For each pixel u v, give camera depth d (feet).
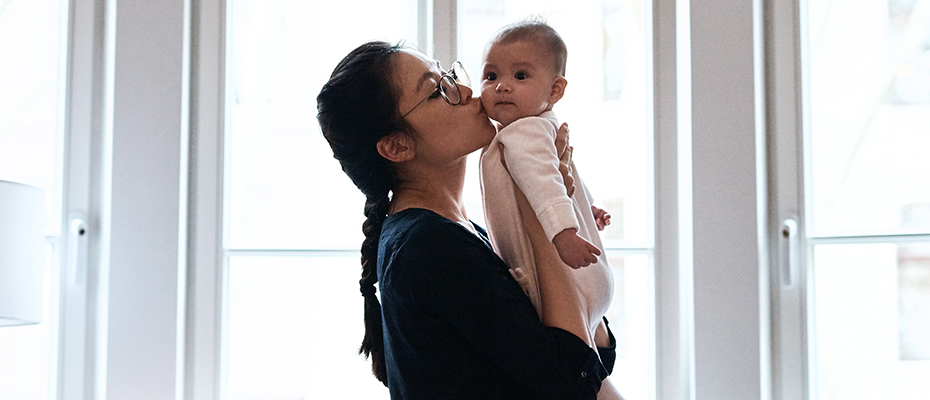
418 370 3.27
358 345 7.21
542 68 3.97
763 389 6.86
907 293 6.98
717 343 6.79
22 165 7.09
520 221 3.66
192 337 7.06
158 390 6.73
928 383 6.93
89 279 7.04
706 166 6.89
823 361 7.07
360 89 3.62
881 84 7.20
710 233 6.85
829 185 7.22
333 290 7.22
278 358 7.18
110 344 6.73
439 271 3.22
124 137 6.86
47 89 7.18
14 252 5.59
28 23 7.19
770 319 7.09
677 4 7.34
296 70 7.39
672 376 7.14
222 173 7.18
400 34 7.40
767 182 7.20
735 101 6.89
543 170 3.55
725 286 6.81
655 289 7.22
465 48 7.35
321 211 7.32
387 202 3.96
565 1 7.44
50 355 6.97
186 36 7.04
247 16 7.41
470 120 3.71
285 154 7.34
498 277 3.28
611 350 3.98
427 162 3.76
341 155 3.80
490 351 3.19
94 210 7.09
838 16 7.27
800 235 7.13
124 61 6.89
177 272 6.81
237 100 7.36
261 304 7.20
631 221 7.36
